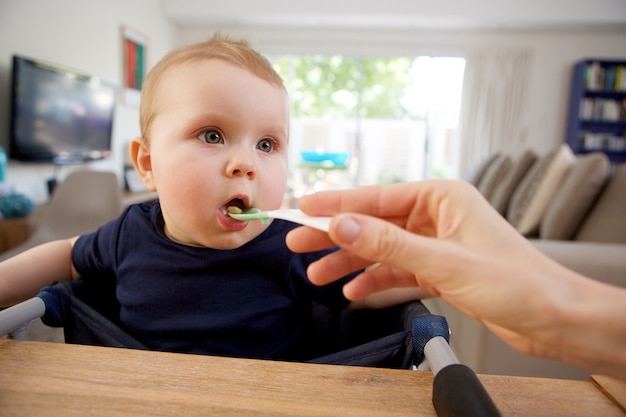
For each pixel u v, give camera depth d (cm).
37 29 246
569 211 184
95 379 32
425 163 557
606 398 33
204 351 59
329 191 40
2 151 196
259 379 33
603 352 27
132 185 358
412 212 38
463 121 522
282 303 64
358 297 42
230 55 57
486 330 126
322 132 573
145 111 60
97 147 306
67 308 54
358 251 31
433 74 537
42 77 238
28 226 201
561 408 31
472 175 379
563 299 28
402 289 60
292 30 525
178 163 52
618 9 448
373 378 34
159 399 30
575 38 505
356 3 469
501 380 35
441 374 31
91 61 309
